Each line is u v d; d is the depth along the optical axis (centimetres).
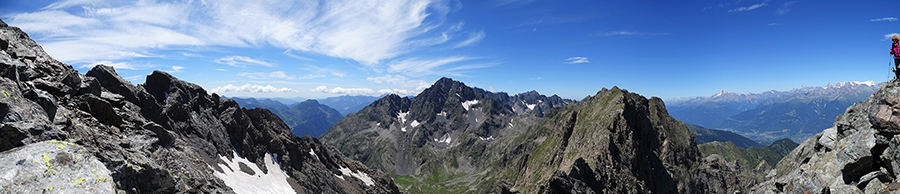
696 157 19575
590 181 13175
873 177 2725
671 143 19138
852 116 3434
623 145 16188
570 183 11212
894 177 2573
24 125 1978
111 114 3591
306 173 8288
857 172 2906
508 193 12381
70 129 2509
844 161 3011
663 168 17262
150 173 2547
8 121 1900
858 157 2841
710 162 19150
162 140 4341
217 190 3981
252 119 8475
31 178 1588
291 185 7000
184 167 3834
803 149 5297
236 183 5231
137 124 4047
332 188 8669
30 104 2203
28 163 1638
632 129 17400
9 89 2095
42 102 2377
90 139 2617
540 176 18325
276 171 7281
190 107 6681
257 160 7056
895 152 2575
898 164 2541
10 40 3109
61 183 1664
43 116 2236
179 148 4666
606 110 18938
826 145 3806
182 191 3197
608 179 13850
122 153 2602
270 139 8088
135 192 2258
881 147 2720
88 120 3112
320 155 10312
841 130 3506
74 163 1811
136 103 4981
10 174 1538
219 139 6562
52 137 2103
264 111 9400
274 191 5959
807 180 3516
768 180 5838
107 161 2130
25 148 1730
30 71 2823
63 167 1748
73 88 3256
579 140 18400
